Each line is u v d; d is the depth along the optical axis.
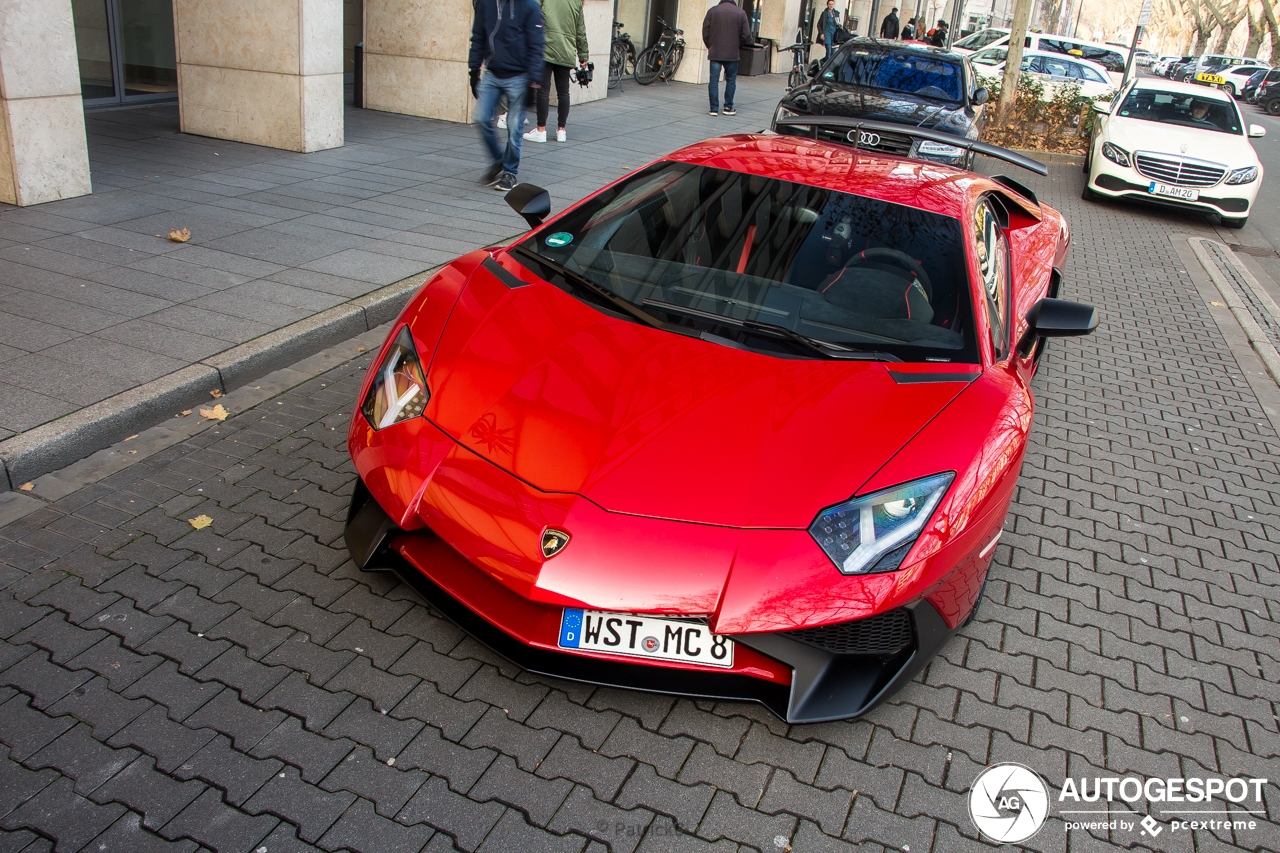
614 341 2.77
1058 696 2.81
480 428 2.49
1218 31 80.50
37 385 3.73
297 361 4.52
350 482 3.50
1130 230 10.67
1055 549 3.68
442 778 2.23
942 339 2.96
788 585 2.21
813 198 3.39
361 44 11.18
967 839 2.25
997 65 19.92
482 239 6.45
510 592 2.40
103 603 2.71
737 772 2.36
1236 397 5.72
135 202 6.45
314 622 2.72
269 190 7.18
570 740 2.40
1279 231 11.67
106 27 9.55
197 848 1.99
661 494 2.30
